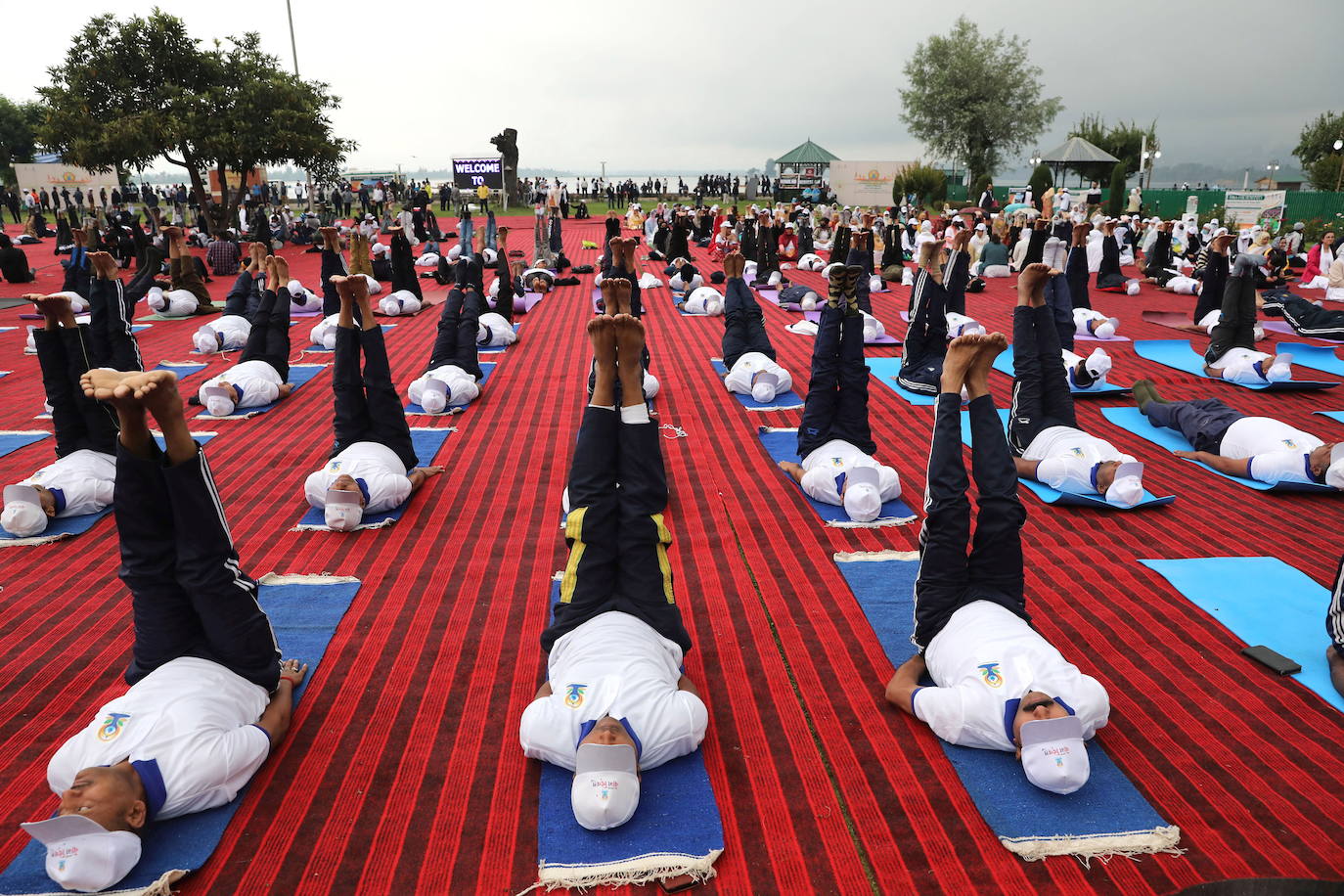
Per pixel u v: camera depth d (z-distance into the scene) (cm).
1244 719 323
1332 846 259
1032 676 295
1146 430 675
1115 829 266
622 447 335
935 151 4575
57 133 2134
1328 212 2628
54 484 506
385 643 381
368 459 523
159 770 260
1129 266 1886
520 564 459
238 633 302
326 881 250
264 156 2336
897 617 399
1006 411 738
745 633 390
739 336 850
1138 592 421
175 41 2206
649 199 4653
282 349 823
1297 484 534
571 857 256
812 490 536
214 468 608
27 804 280
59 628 393
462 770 299
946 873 254
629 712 283
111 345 585
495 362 962
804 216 2411
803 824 274
